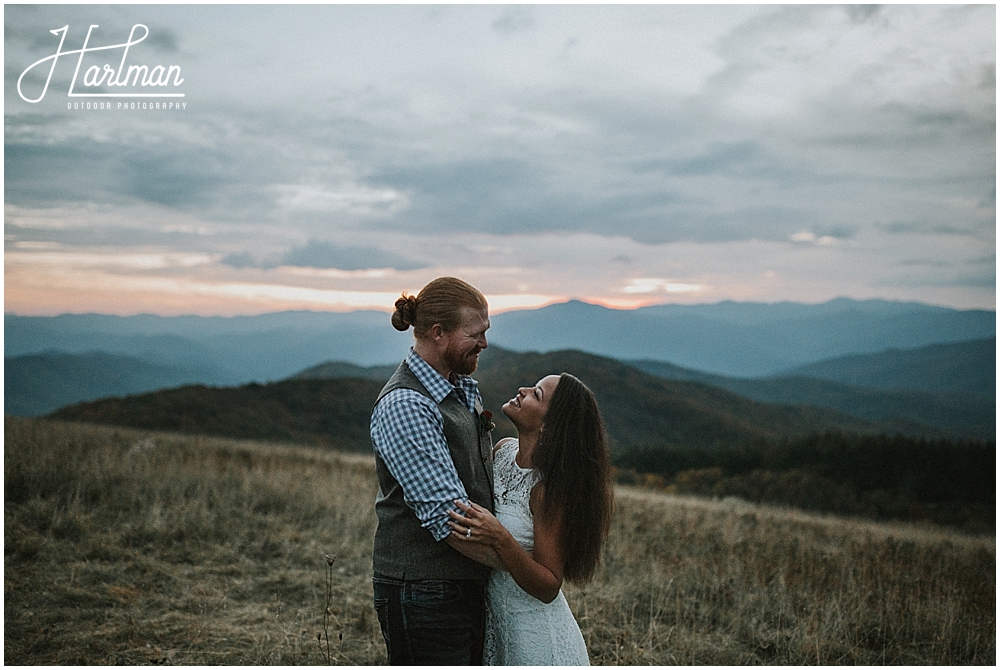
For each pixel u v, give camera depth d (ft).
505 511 8.80
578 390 8.82
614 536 25.57
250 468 39.22
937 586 20.67
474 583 8.79
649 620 16.94
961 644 16.53
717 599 18.52
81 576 16.62
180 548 19.52
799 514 64.23
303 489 28.81
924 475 137.90
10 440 30.66
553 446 8.57
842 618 17.04
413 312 8.69
